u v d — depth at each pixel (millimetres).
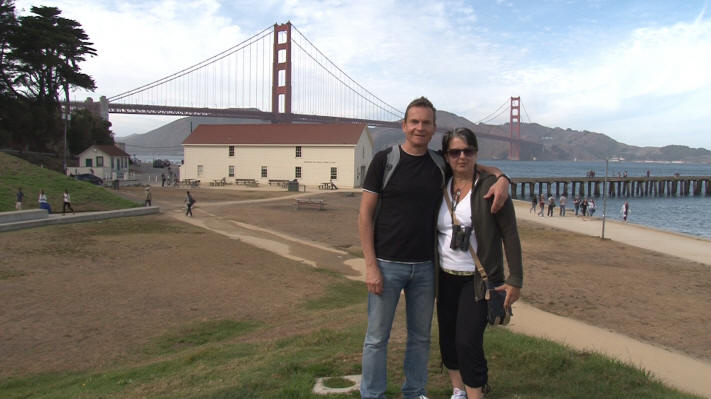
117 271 13617
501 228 3090
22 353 7898
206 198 37625
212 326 9391
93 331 9000
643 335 9391
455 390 3486
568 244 23016
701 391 5238
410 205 3039
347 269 15617
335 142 50531
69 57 61281
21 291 11297
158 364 6578
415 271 3119
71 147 63250
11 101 54188
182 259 15516
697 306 12172
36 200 24391
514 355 5168
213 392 4184
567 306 11617
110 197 27984
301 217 28391
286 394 3920
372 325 3203
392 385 4082
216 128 56625
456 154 3070
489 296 3053
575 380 4492
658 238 25641
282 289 12508
